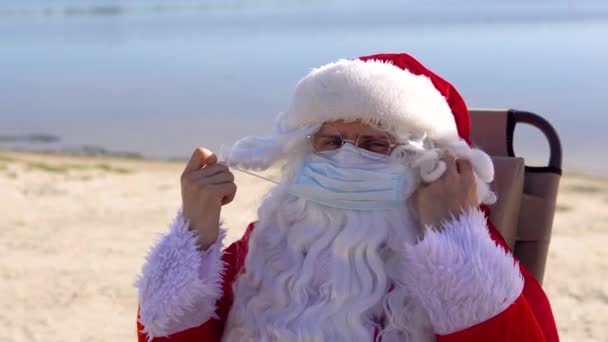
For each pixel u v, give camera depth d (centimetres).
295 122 233
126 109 2008
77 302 542
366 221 221
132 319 516
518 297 212
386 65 228
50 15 8619
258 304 230
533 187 296
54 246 670
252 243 235
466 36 3888
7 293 555
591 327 504
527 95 1962
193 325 224
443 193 217
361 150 221
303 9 9088
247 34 4441
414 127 221
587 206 852
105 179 974
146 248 666
